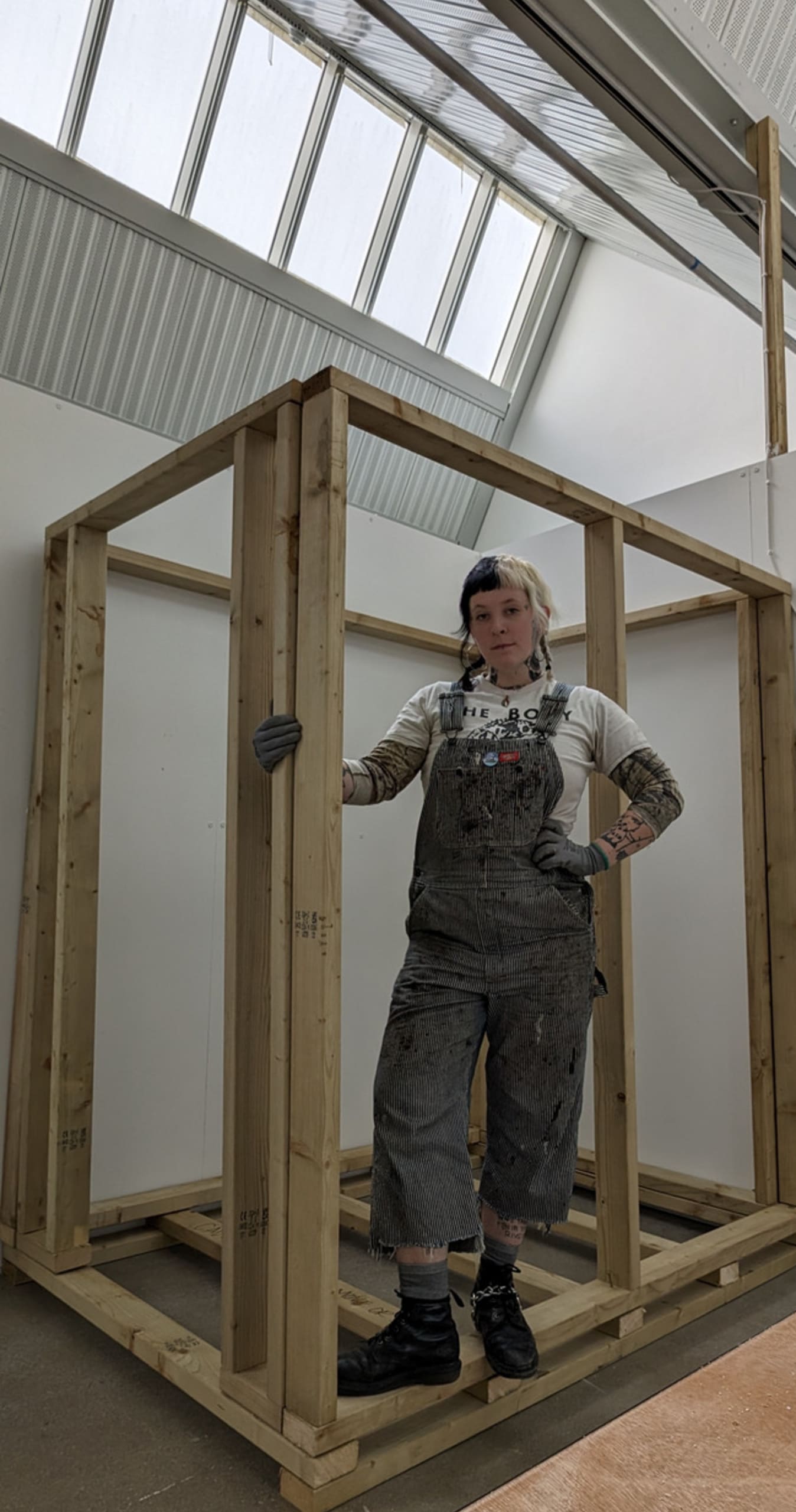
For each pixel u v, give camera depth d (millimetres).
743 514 3266
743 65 2969
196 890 3154
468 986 1823
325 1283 1582
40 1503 1615
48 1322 2324
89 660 2594
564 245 5602
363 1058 3615
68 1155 2430
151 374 4297
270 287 4488
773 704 3104
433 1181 1710
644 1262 2359
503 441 5770
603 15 2607
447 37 3021
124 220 3965
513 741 1872
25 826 2781
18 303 3859
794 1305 2465
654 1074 3363
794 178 3406
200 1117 3102
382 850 3742
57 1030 2451
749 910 3057
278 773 1752
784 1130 2943
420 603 3986
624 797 2385
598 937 2305
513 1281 1946
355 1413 1606
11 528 2807
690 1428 504
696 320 5035
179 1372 1887
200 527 3250
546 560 3951
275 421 1871
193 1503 1619
